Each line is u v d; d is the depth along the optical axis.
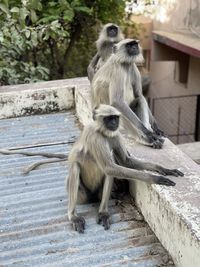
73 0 8.99
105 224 3.98
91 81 5.50
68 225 4.02
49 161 4.94
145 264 3.53
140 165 4.05
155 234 3.86
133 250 3.70
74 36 10.12
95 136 3.89
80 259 3.61
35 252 3.71
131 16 12.55
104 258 3.62
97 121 3.88
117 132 3.89
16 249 3.74
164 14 12.85
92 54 10.81
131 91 5.03
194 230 3.12
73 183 4.00
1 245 3.77
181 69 13.08
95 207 4.30
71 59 10.85
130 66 4.93
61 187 4.63
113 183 4.30
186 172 3.98
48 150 5.39
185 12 11.30
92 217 4.14
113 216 4.13
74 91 6.46
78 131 5.91
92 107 5.07
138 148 4.52
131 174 3.79
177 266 3.45
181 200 3.50
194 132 12.36
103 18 9.97
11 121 6.24
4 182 4.74
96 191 4.29
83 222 3.99
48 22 8.37
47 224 4.04
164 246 3.69
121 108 4.66
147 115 4.96
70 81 6.73
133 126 4.62
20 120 6.26
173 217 3.41
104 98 4.88
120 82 4.70
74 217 4.00
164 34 12.38
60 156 5.07
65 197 4.44
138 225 4.02
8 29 6.86
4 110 6.28
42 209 4.25
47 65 10.52
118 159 4.13
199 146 7.29
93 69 6.01
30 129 5.98
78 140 4.13
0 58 7.68
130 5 11.26
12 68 7.88
